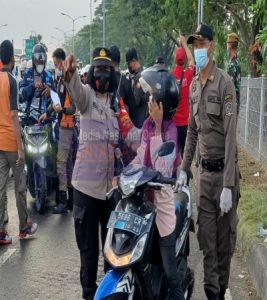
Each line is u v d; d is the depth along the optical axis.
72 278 3.45
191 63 5.16
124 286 2.22
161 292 2.52
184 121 5.12
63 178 4.94
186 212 2.76
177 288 2.44
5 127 3.98
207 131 2.78
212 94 2.73
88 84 2.84
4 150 4.00
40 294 3.21
